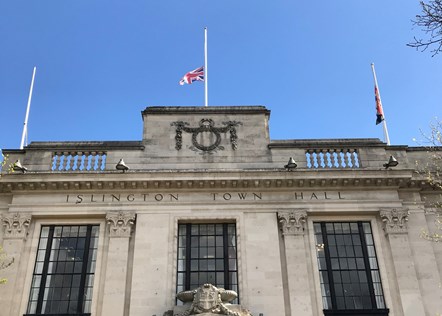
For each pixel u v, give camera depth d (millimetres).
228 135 27328
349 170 25438
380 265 24062
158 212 24859
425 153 27328
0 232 24422
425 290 23406
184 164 26438
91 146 26719
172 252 23875
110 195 25266
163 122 27672
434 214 25500
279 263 23688
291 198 25328
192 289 23500
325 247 24672
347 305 23391
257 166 26453
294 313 22531
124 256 23703
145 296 22766
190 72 31531
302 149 27000
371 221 25234
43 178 25016
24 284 23344
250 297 22828
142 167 26281
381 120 30688
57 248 24547
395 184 25656
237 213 24938
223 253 24453
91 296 23375
